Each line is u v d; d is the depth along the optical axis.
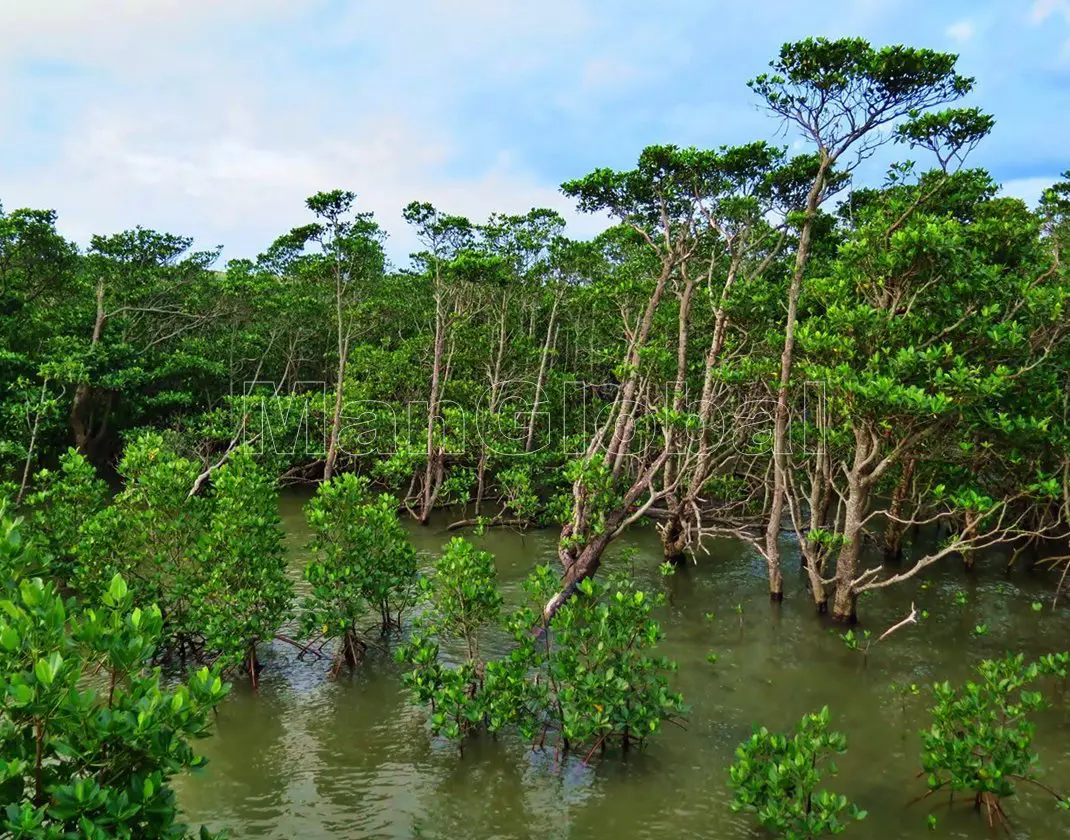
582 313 30.75
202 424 27.00
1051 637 13.30
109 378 25.34
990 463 15.91
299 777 8.98
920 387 11.80
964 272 12.16
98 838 4.21
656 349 16.72
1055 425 12.52
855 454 14.59
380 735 9.94
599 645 9.34
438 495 24.80
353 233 25.00
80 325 28.03
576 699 9.30
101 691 10.23
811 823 7.30
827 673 11.95
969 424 12.63
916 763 9.26
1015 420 11.94
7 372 24.48
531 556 19.20
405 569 13.38
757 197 16.58
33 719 4.52
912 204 13.22
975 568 17.06
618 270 24.80
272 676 11.67
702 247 18.92
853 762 9.30
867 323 12.26
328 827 8.05
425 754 9.48
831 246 18.34
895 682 11.61
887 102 13.21
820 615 14.39
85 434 26.12
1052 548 18.06
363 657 12.34
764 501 18.47
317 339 36.62
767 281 19.30
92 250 29.27
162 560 12.05
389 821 8.16
